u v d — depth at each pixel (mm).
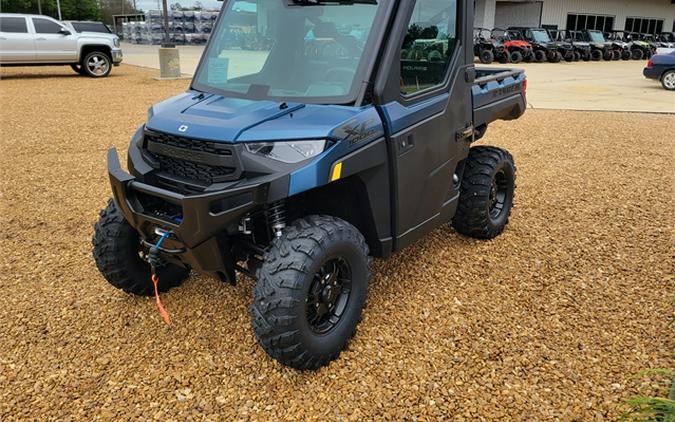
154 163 3008
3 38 15680
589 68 22812
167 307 3559
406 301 3615
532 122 10547
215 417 2602
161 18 37719
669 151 8203
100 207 5551
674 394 2508
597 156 7855
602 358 3027
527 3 32750
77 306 3594
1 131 9188
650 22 37844
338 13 3113
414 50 3230
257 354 3062
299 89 3082
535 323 3379
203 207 2578
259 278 2721
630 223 5117
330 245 2748
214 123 2797
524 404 2674
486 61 23984
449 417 2596
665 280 3945
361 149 2836
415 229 3488
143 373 2922
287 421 2578
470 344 3154
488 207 4418
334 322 2959
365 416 2605
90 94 13477
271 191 2547
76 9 68000
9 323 3391
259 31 3381
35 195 5922
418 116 3232
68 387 2818
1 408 2668
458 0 3596
